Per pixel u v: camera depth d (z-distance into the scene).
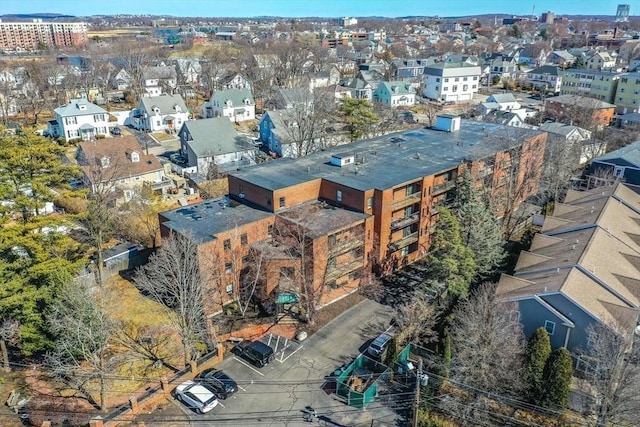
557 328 34.34
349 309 42.88
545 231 48.19
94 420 30.03
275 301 41.00
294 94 98.81
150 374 35.19
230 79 136.25
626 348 28.84
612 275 38.06
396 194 46.56
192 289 34.81
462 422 30.61
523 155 59.31
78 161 69.94
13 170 35.34
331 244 42.34
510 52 188.62
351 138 79.06
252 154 84.38
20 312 34.41
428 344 37.41
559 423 29.66
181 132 84.88
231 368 35.78
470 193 45.09
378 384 33.66
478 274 43.06
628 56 173.12
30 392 33.91
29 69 126.25
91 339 31.52
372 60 182.50
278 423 30.94
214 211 46.19
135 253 49.19
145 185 65.81
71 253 45.19
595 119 94.19
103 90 128.88
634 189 59.94
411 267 50.03
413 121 105.31
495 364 31.34
